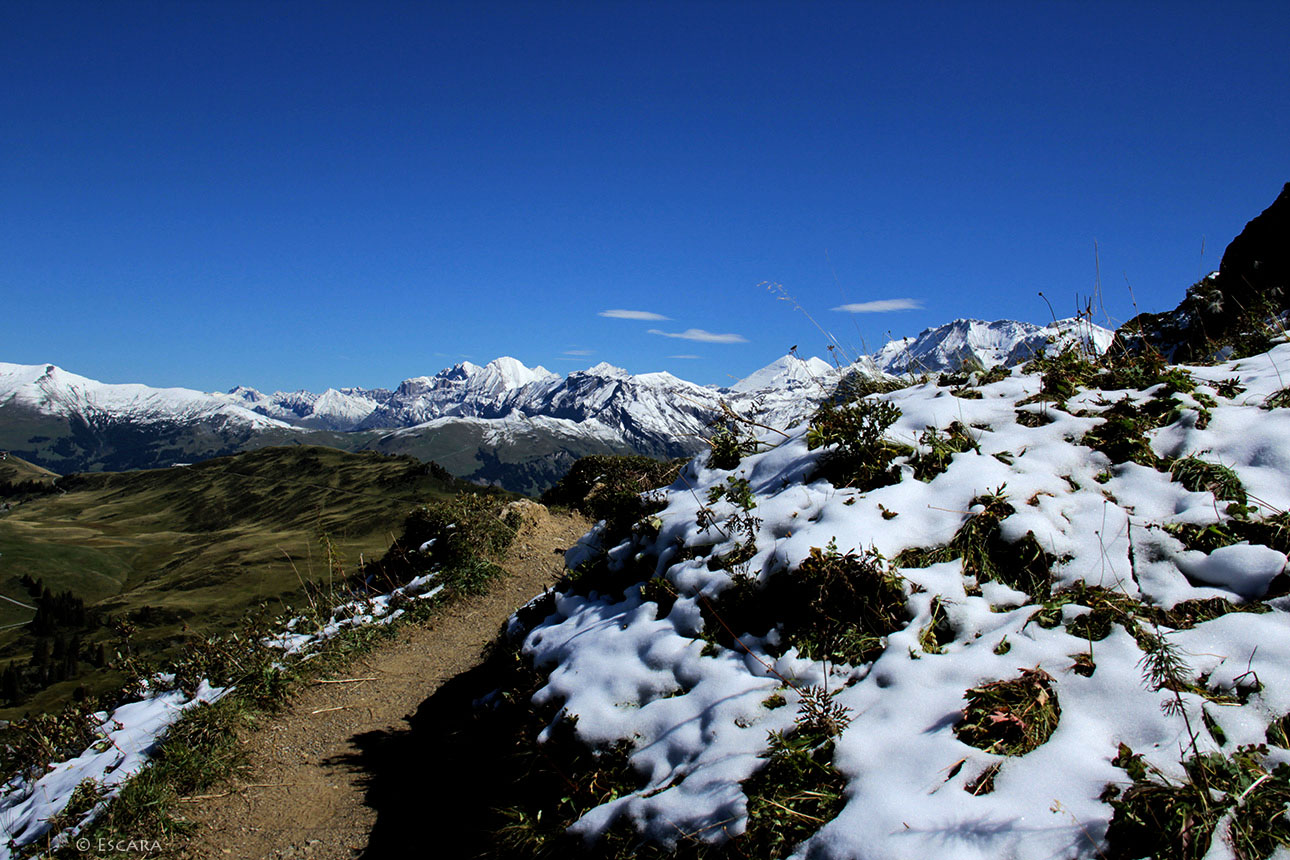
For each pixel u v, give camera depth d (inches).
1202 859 101.0
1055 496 180.9
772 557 188.4
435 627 420.8
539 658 224.4
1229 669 127.3
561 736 181.6
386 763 266.5
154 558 4741.6
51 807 266.5
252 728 303.9
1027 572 165.5
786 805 130.1
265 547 3941.9
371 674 357.7
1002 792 117.6
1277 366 213.6
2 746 326.6
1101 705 127.7
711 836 134.3
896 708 141.5
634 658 191.9
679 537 224.8
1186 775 111.3
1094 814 109.7
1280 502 159.5
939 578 166.9
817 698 151.3
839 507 193.9
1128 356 245.8
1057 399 219.3
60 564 4360.2
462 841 195.8
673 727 165.9
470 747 236.5
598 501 293.6
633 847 144.3
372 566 577.9
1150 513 169.3
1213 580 149.8
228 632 384.5
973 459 197.9
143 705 352.5
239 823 242.1
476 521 549.3
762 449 269.9
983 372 256.5
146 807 243.8
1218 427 186.9
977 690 134.6
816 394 280.4
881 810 120.5
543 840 160.9
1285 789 105.3
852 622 168.2
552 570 516.1
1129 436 191.2
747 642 178.7
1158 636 133.0
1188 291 313.6
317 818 237.1
